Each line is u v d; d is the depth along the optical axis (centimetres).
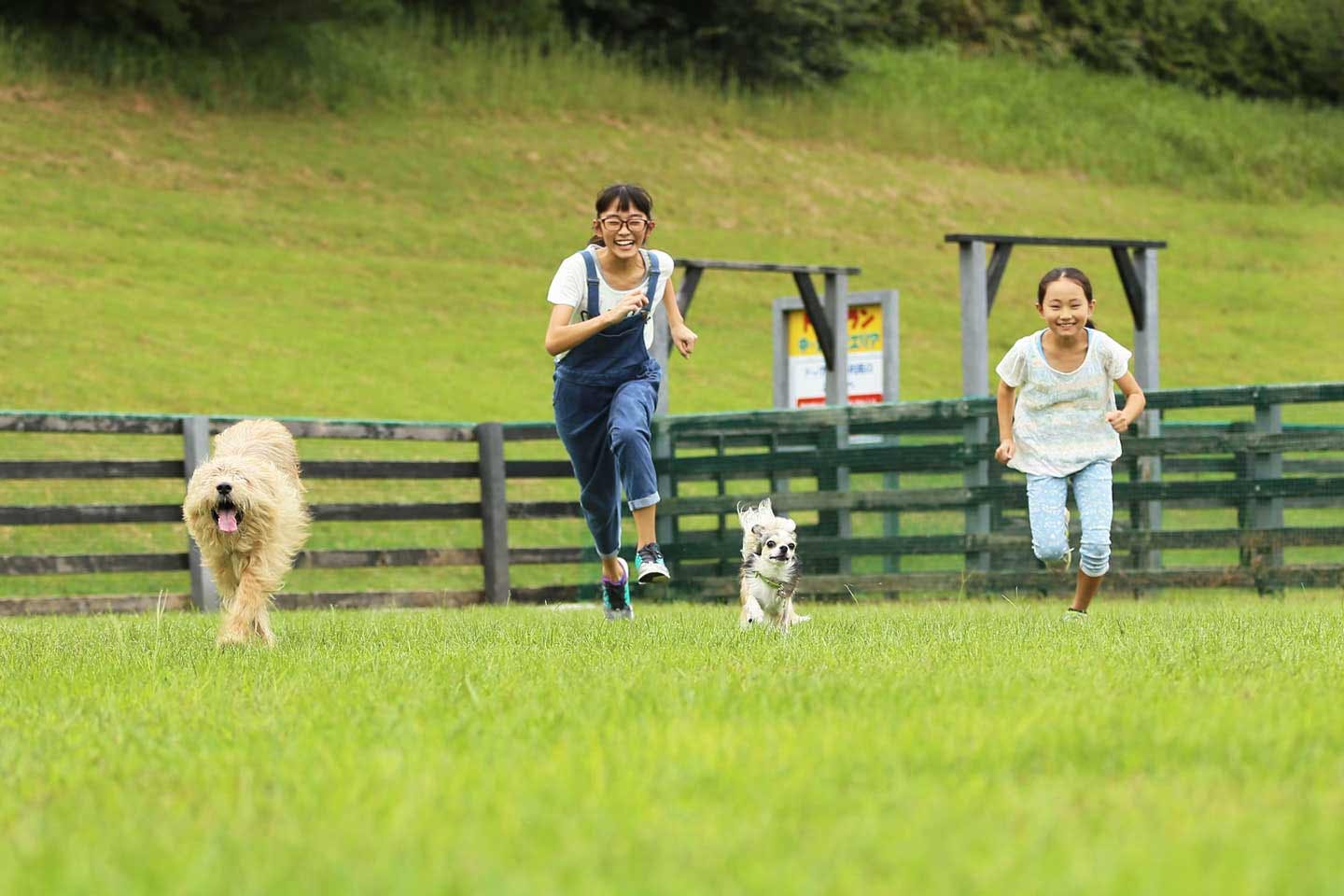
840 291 1769
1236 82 7550
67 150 4112
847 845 283
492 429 1591
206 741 422
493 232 4303
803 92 6053
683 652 648
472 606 1484
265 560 784
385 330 3366
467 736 413
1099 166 6131
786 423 1518
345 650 716
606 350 856
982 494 1407
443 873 264
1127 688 497
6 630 983
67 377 2608
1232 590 1497
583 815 311
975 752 377
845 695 478
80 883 264
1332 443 1333
